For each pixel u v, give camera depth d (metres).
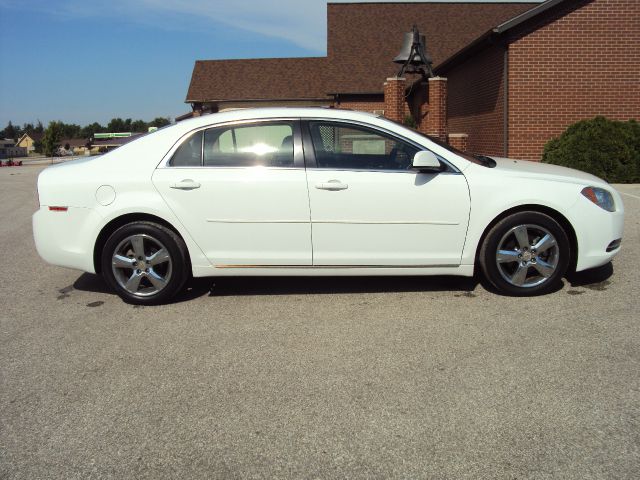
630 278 5.47
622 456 2.78
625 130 11.86
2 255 7.46
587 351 3.93
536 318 4.56
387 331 4.41
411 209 4.93
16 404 3.45
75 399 3.50
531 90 13.22
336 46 25.48
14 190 17.33
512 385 3.49
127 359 4.04
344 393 3.47
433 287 5.46
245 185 4.95
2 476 2.76
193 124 5.14
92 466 2.83
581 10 12.88
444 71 18.81
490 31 12.95
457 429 3.05
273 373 3.76
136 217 5.11
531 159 13.46
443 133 16.06
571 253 5.12
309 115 5.08
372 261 5.02
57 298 5.49
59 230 5.14
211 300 5.28
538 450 2.85
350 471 2.74
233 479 2.71
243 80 27.78
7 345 4.35
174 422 3.21
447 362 3.84
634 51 13.02
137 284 5.14
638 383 3.47
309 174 4.95
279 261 5.04
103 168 5.11
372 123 5.04
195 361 3.98
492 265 5.01
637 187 11.16
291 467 2.79
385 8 26.97
